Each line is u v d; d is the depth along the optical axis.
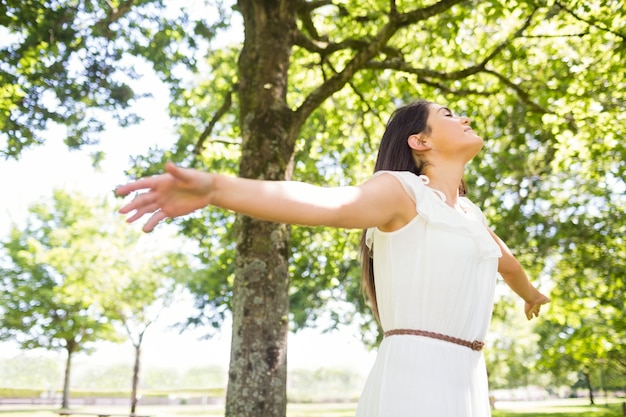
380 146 2.23
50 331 29.50
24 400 50.53
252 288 6.67
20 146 8.75
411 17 7.38
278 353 6.58
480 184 13.37
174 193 1.44
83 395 57.16
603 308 14.91
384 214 1.83
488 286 1.95
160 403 53.09
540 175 13.31
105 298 23.08
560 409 34.00
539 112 9.04
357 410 1.97
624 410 25.31
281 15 7.56
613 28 8.26
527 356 33.38
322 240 11.61
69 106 8.84
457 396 1.82
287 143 7.20
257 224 6.82
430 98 9.52
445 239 1.88
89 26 8.45
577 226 13.50
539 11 8.38
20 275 29.02
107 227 22.27
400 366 1.85
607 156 10.50
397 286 1.90
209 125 9.61
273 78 7.32
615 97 9.40
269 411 6.40
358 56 7.48
